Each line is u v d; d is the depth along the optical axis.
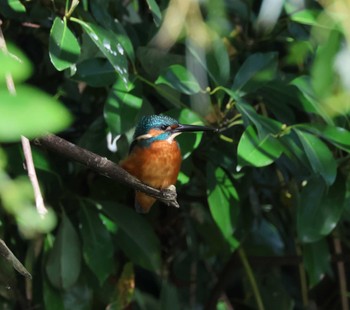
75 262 6.38
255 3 7.59
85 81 5.87
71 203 6.96
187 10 4.77
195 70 6.30
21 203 2.71
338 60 4.07
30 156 3.98
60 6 6.25
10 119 1.76
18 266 4.05
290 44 7.05
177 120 6.14
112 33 5.38
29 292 7.43
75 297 6.71
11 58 1.99
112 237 6.87
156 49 6.37
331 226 6.30
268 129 5.82
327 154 5.74
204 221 7.84
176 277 8.85
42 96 1.83
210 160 6.59
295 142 6.09
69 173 7.24
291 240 8.55
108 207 6.70
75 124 7.56
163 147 5.96
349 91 4.18
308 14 6.16
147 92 6.86
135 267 9.67
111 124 5.80
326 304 9.89
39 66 7.61
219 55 6.09
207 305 8.69
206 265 9.21
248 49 7.31
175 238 8.15
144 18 7.51
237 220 6.94
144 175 5.95
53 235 7.07
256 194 7.58
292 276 9.89
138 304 8.62
